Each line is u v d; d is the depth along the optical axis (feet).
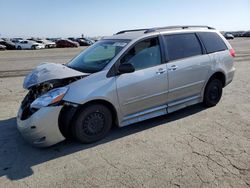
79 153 12.60
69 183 10.21
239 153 12.19
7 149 13.16
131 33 16.34
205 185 9.81
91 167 11.33
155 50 15.19
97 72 13.23
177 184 9.91
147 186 9.85
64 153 12.64
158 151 12.56
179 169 10.94
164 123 16.11
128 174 10.69
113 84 13.35
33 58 60.34
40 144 12.39
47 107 12.02
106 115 13.71
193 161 11.55
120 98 13.69
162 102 15.66
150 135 14.42
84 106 12.91
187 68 16.31
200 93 17.79
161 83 15.14
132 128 15.42
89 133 13.37
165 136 14.25
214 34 18.94
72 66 14.97
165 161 11.61
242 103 20.10
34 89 13.39
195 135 14.30
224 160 11.59
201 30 18.16
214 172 10.65
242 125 15.65
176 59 15.99
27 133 12.26
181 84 16.22
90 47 17.03
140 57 14.53
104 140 13.91
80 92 12.50
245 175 10.41
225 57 18.88
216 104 19.60
